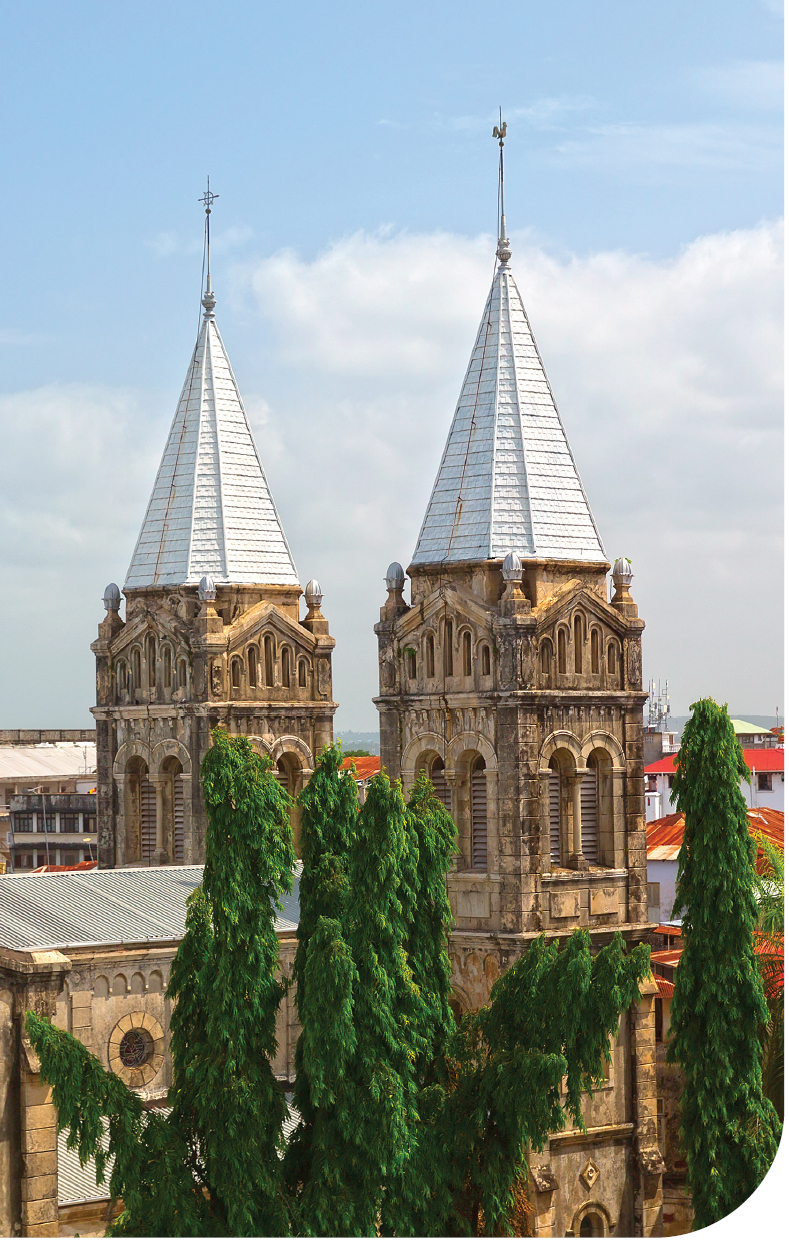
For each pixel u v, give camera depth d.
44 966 59.25
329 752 65.56
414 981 64.75
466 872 80.31
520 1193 72.50
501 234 85.06
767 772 151.25
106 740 92.38
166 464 93.44
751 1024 64.56
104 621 92.94
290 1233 57.97
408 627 83.06
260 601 91.44
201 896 60.56
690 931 65.44
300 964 62.78
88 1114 57.31
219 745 60.53
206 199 93.88
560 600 80.44
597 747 81.44
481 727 80.06
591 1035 63.62
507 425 82.56
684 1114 65.12
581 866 80.75
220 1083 58.47
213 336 94.19
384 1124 58.81
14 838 170.88
